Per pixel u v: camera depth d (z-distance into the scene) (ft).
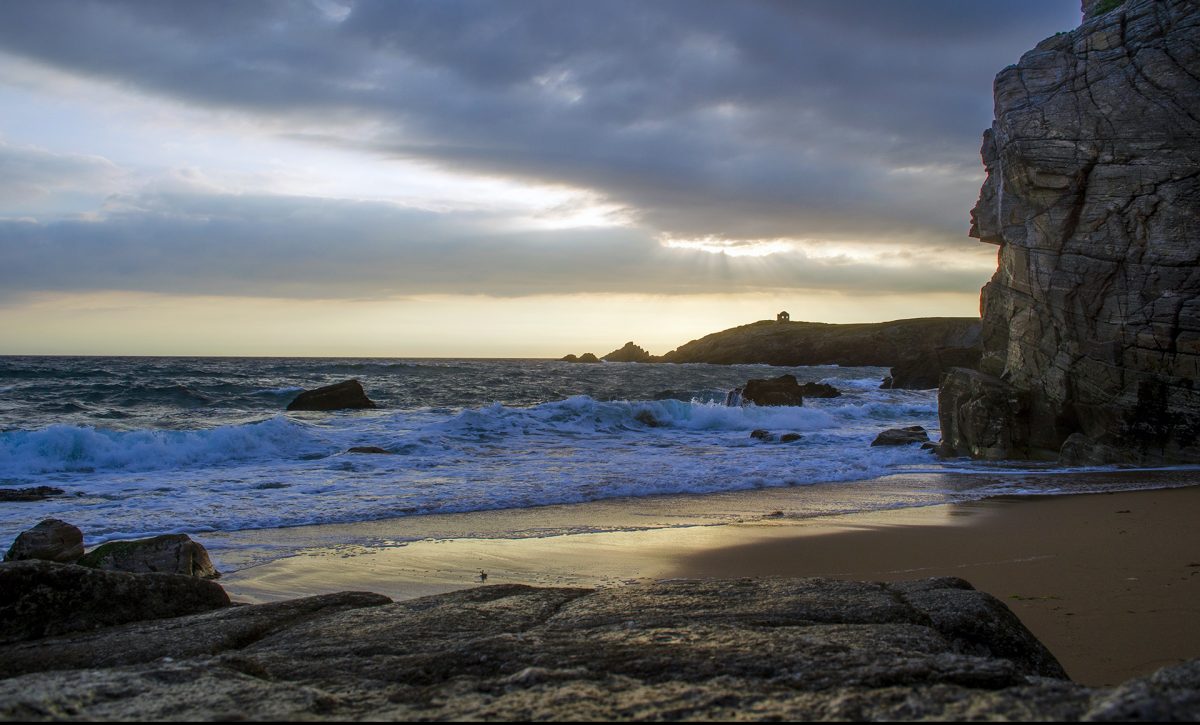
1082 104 70.64
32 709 8.38
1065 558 30.99
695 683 9.60
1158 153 65.46
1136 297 65.21
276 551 33.78
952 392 77.05
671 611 14.10
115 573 17.71
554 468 61.21
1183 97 65.82
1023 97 74.54
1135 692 7.25
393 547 34.65
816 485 54.95
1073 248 69.62
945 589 15.51
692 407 100.12
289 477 55.98
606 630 12.62
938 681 9.37
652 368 374.02
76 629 16.47
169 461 63.05
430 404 146.20
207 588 18.57
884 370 346.54
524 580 28.55
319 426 84.84
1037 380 72.43
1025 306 74.54
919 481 56.80
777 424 100.73
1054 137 70.59
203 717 8.26
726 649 10.89
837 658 10.35
